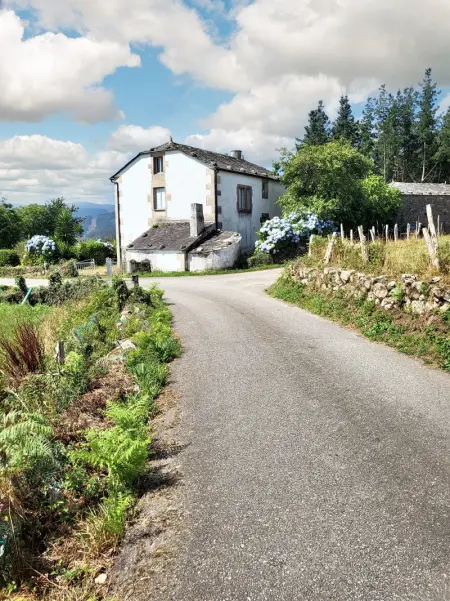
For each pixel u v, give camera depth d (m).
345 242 13.72
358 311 10.45
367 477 4.14
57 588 3.19
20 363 8.02
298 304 13.07
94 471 4.57
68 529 3.79
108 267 28.33
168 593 2.98
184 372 7.55
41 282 26.89
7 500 3.60
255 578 3.03
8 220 52.91
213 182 28.84
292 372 7.22
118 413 4.94
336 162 26.81
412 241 11.91
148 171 31.62
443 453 4.50
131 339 9.62
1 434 4.09
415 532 3.39
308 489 4.00
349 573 3.03
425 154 60.50
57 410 5.92
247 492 4.01
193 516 3.75
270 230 27.45
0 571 3.25
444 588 2.87
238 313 12.31
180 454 4.80
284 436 5.04
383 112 64.62
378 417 5.41
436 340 7.76
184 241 27.84
